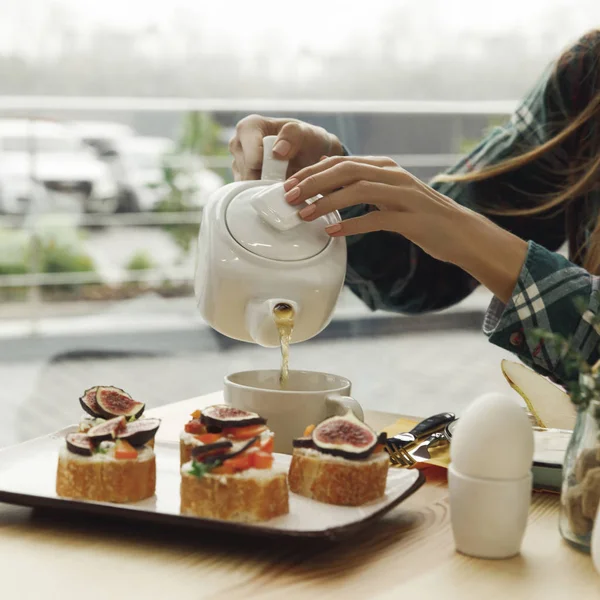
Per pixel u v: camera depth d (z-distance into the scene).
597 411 0.78
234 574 0.74
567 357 1.19
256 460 0.84
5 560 0.77
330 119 6.07
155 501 0.88
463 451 0.78
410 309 1.84
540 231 1.83
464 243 1.18
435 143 6.30
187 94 6.01
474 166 1.76
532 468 0.97
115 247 5.93
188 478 0.83
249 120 1.37
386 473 0.90
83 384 4.58
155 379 4.75
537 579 0.74
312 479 0.89
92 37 5.79
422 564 0.77
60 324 5.63
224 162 6.06
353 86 6.15
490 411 0.78
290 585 0.72
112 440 0.89
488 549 0.78
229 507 0.82
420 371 5.04
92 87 5.85
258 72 6.08
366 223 1.10
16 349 5.27
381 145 6.23
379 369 5.10
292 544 0.81
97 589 0.71
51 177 5.62
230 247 1.02
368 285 1.81
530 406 1.20
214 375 4.91
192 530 0.84
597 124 1.65
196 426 0.99
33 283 5.61
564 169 1.74
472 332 6.16
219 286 1.02
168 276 6.05
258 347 5.70
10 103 5.29
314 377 1.13
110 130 5.81
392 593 0.71
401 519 0.88
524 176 1.77
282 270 1.01
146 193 5.93
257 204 1.05
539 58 6.17
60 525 0.85
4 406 4.17
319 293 1.03
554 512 0.92
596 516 0.76
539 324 1.19
